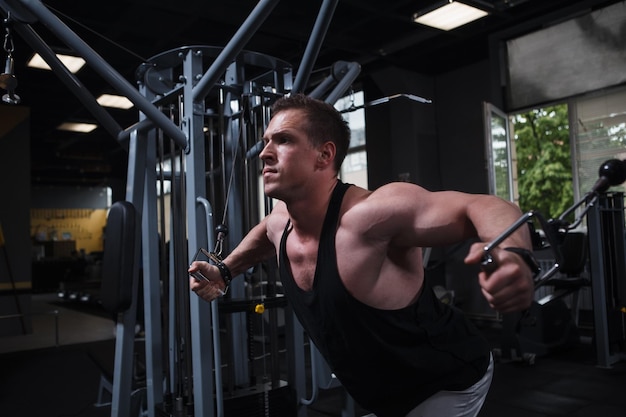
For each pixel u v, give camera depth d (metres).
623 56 5.06
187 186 2.03
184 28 5.19
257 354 4.46
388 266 0.92
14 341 5.95
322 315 0.95
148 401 2.32
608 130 5.27
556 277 4.86
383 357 0.95
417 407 1.01
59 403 3.55
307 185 0.94
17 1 1.83
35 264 13.26
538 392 3.33
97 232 17.16
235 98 2.58
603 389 3.36
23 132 6.65
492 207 0.75
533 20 5.66
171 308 2.41
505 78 6.04
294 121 0.94
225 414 2.07
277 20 5.09
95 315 8.22
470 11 5.00
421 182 6.36
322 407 3.23
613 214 4.14
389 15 5.16
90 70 6.10
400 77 6.36
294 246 0.99
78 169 13.36
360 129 7.27
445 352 0.98
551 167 6.46
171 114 2.34
